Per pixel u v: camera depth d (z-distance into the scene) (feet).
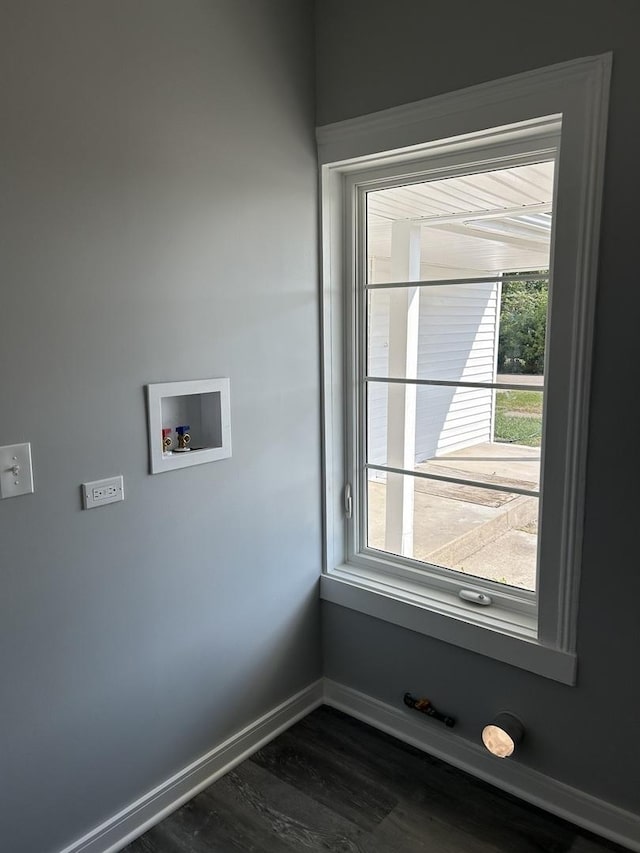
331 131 6.91
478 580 7.02
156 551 5.95
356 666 7.76
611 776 5.86
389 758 7.07
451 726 6.84
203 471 6.29
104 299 5.28
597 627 5.73
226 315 6.30
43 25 4.70
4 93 4.53
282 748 7.25
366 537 8.06
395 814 6.23
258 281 6.59
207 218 6.02
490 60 5.67
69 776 5.49
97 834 5.75
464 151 6.40
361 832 6.02
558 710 6.09
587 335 5.42
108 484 5.46
